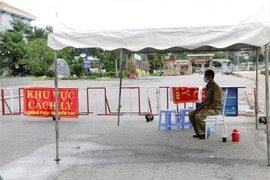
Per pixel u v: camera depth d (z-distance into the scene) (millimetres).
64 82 40281
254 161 6141
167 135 8664
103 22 6043
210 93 8055
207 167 5840
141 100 17938
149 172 5637
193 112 8297
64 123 10945
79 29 5852
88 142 8094
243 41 5359
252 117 11297
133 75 50656
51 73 48219
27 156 6895
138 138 8406
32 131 9680
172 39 5594
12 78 35188
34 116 11562
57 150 6422
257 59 9297
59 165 6199
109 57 53094
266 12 5496
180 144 7625
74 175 5594
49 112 11398
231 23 5516
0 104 17375
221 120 7961
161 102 16625
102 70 54031
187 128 9578
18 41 38938
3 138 8766
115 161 6371
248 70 76062
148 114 11102
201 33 5520
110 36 5738
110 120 11359
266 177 5246
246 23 5406
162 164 6090
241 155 6578
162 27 5613
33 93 11500
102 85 33438
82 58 51031
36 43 45750
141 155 6766
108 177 5441
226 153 6746
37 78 46062
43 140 8430
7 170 5957
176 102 10266
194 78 48031
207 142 7754
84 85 33531
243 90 22672
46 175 5633
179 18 5922
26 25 49688
